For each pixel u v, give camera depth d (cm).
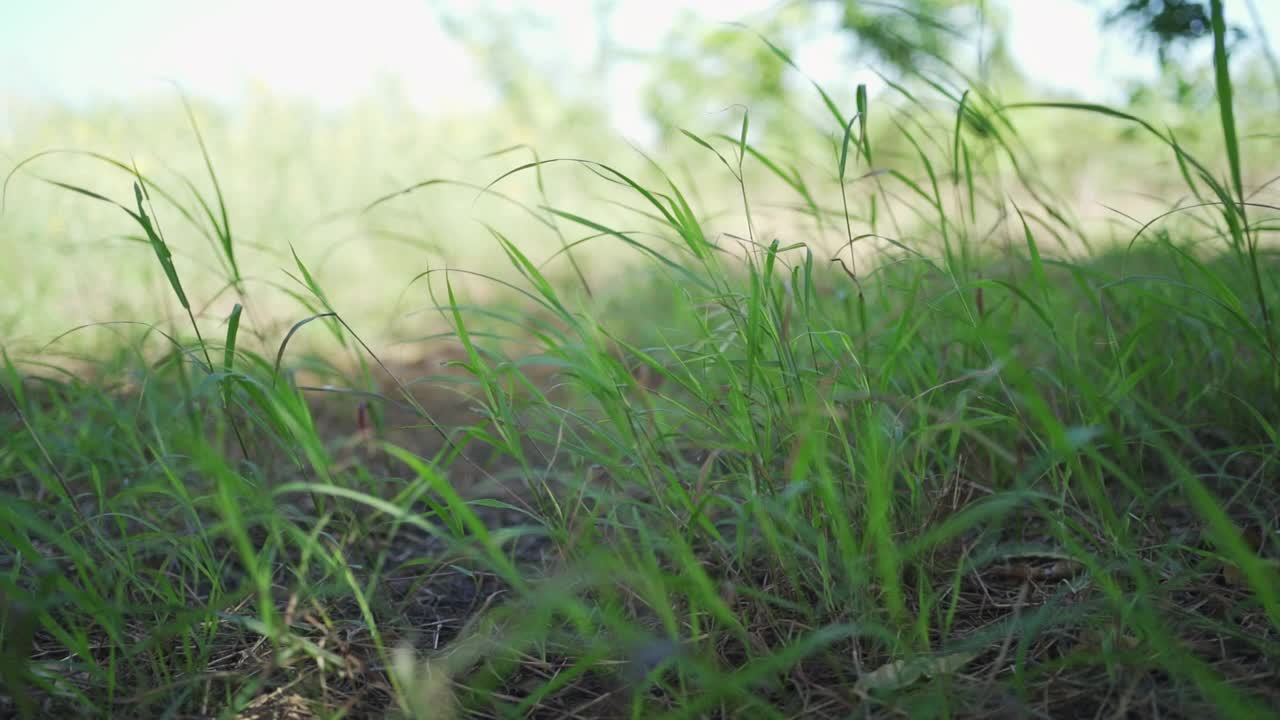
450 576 71
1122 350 67
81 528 63
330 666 57
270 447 84
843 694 53
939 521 63
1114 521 56
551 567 70
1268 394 71
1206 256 95
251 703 55
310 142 251
